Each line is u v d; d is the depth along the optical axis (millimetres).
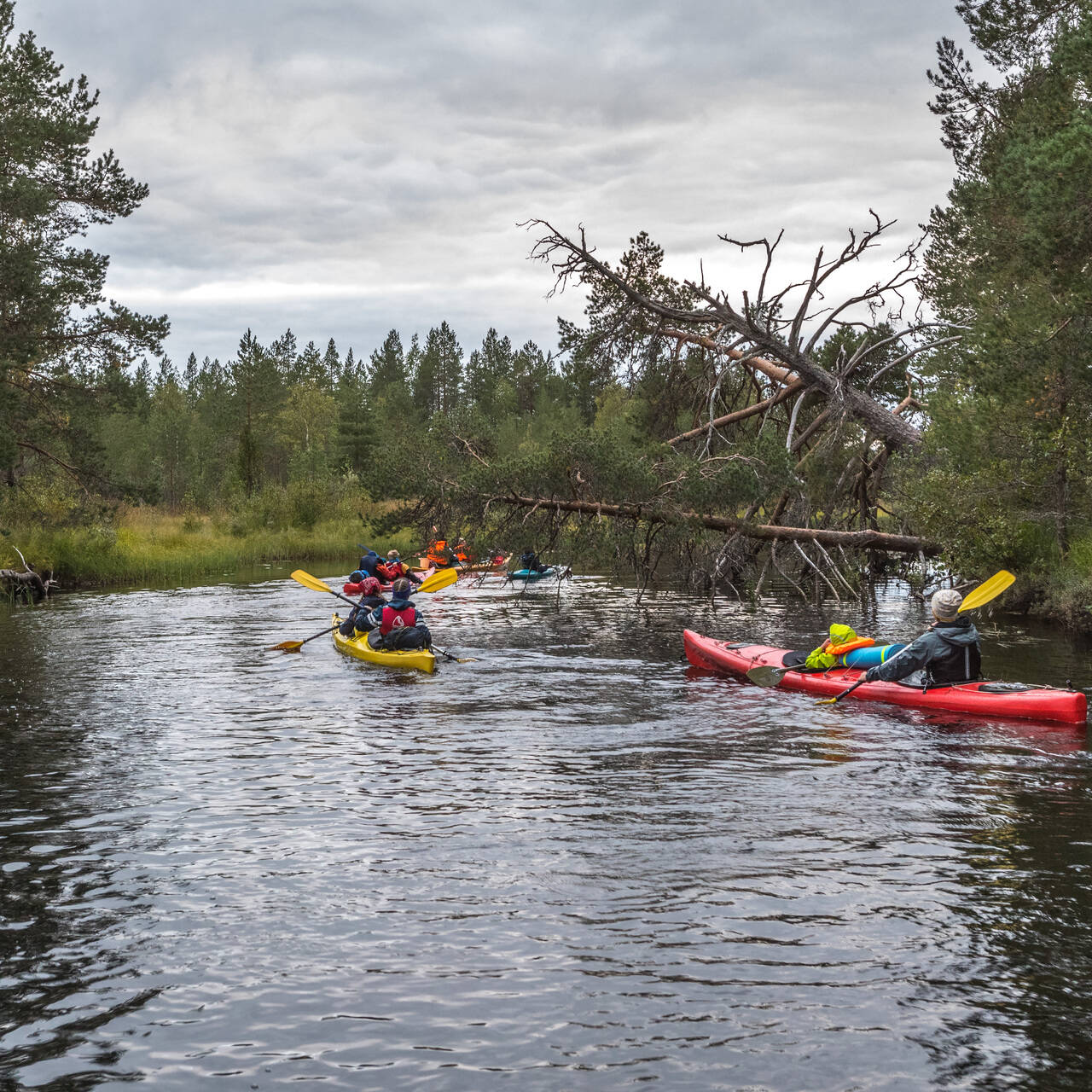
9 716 10172
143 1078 3660
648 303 22109
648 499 19484
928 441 19953
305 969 4520
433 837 6332
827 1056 3771
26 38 25531
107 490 28922
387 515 21094
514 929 4934
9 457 24656
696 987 4324
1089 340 14828
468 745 8867
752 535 21031
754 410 23750
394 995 4281
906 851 6027
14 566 24125
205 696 11219
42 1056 3814
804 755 8438
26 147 23703
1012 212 17000
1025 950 4645
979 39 20438
